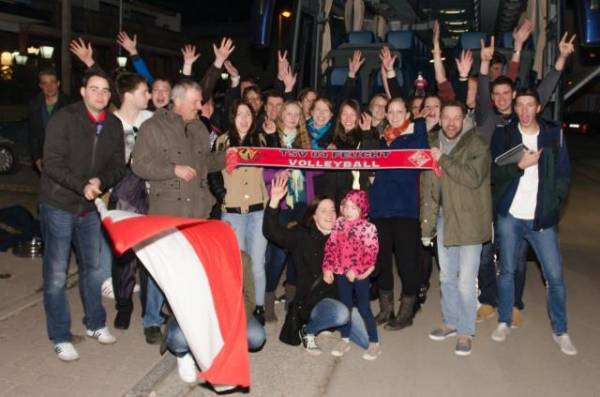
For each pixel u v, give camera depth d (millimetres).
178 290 3922
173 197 5031
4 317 5734
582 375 5066
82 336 5387
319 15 9953
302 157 5676
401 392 4699
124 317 5613
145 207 5430
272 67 27406
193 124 5227
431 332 5871
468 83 6449
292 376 4906
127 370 4809
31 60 26234
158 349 5211
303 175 5930
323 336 5750
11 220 7820
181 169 4848
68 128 4793
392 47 10094
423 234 5539
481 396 4672
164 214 5027
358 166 5617
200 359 3924
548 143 5305
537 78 8766
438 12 11398
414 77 10695
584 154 25969
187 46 6422
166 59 37688
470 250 5324
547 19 8438
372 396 4621
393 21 12109
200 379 4688
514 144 5316
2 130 14203
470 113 6227
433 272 8117
